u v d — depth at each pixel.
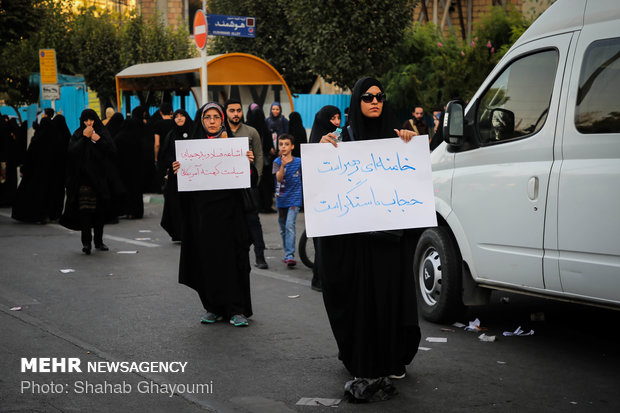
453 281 6.56
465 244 6.43
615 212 5.07
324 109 5.88
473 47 16.95
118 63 28.12
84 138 10.48
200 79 17.39
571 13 5.73
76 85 26.38
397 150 4.77
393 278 4.72
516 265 5.89
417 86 18.59
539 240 5.65
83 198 10.49
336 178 4.72
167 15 30.38
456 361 5.58
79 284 8.44
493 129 6.28
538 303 7.62
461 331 6.50
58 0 30.62
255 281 8.76
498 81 6.33
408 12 17.83
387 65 19.47
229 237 6.67
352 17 17.00
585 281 5.30
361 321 4.68
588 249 5.26
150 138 18.56
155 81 19.28
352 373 4.76
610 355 5.75
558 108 5.60
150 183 18.75
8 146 17.00
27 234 12.67
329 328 6.58
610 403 4.68
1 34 18.77
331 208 4.69
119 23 29.97
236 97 17.88
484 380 5.12
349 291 4.71
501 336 6.32
